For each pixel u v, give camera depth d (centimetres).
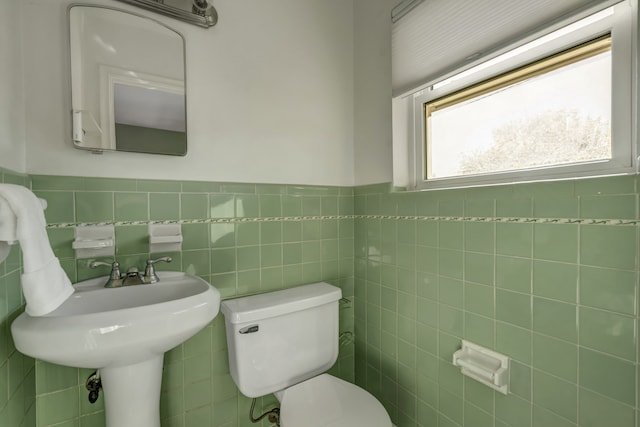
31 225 68
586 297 80
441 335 118
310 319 128
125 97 107
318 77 152
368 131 154
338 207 159
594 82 87
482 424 104
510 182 105
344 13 160
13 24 88
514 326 95
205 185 124
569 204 82
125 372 88
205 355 124
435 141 134
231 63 129
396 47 131
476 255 105
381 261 146
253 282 135
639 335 71
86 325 69
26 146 95
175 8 115
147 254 113
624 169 80
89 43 102
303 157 148
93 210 104
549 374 87
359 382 161
